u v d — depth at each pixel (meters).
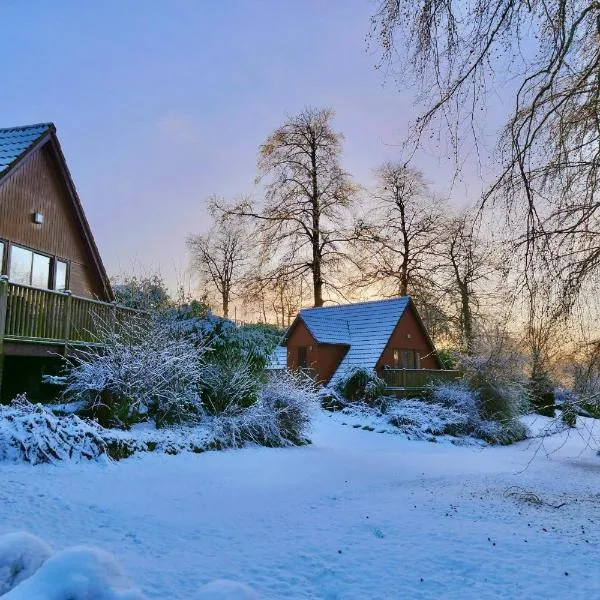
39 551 2.74
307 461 12.69
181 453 11.53
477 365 22.89
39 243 15.45
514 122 6.28
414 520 7.08
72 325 13.73
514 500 8.69
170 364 12.69
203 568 5.05
